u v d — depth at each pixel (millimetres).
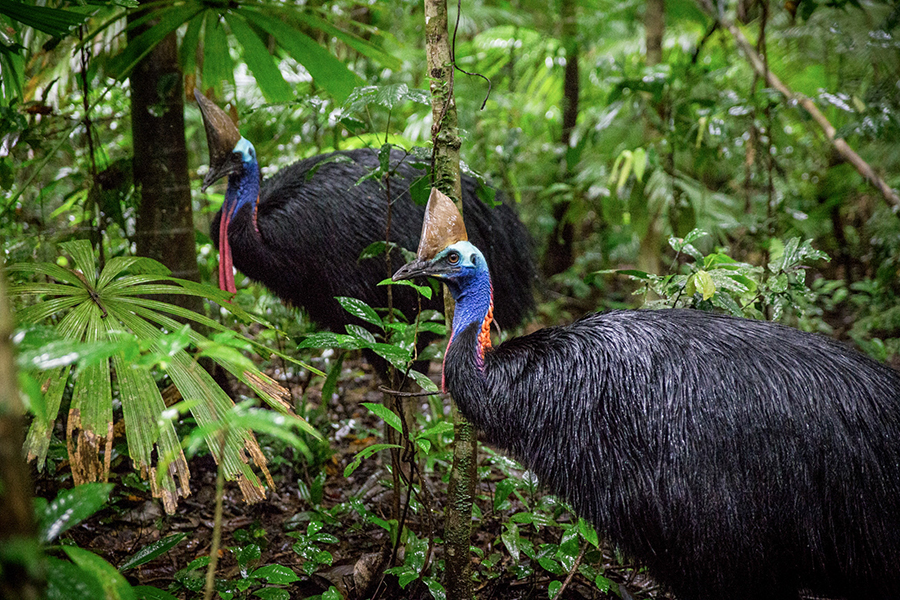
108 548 3121
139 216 3719
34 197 4137
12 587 985
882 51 4879
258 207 3717
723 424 2141
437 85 2455
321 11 4406
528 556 2938
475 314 2367
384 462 3744
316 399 4637
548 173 6660
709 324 2338
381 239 3543
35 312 2389
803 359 2229
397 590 2930
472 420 2340
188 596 2803
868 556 2102
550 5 7105
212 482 3656
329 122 4434
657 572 2289
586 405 2232
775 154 5719
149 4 3395
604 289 7215
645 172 5168
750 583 2170
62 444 3068
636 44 7281
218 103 4406
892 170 5840
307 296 3725
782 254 3090
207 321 2668
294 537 3096
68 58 3742
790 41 5508
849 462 2100
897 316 5395
